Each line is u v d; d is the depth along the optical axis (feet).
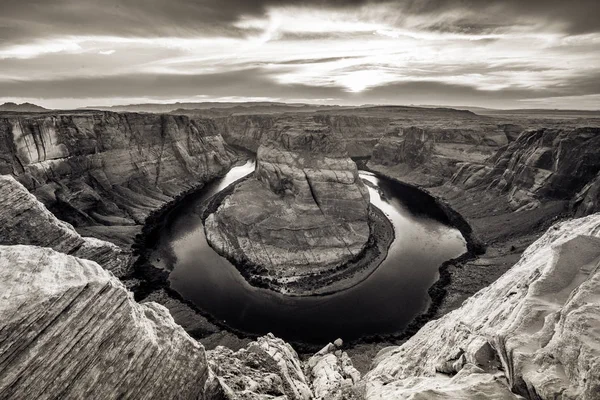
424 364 83.66
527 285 73.26
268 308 168.66
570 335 43.52
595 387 36.42
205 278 194.59
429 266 210.38
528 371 46.34
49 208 232.94
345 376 106.11
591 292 48.98
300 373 105.29
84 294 42.68
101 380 41.91
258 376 81.25
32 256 45.01
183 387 51.88
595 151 243.81
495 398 48.11
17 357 36.29
